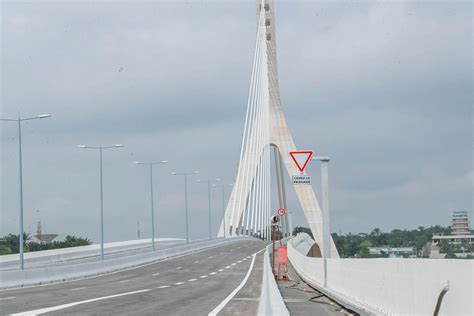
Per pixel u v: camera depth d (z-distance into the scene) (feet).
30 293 99.45
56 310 68.13
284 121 367.45
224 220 391.65
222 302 79.30
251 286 112.16
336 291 78.84
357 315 60.44
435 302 35.73
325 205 85.81
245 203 359.25
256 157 346.33
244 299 84.17
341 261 75.72
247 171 355.77
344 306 67.26
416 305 40.19
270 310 40.52
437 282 35.60
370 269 56.95
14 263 219.61
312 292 94.73
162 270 176.96
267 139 341.62
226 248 312.71
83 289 108.27
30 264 227.81
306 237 326.85
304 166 84.12
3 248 365.20
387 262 49.44
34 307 72.33
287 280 125.90
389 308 48.32
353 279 66.80
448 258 34.65
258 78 363.97
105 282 130.31
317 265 104.01
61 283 129.18
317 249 358.84
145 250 297.53
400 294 44.86
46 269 135.13
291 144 364.79
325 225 85.97
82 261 238.27
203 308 70.85
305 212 345.92
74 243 427.33
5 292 103.50
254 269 170.81
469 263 30.09
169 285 117.19
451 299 32.37
